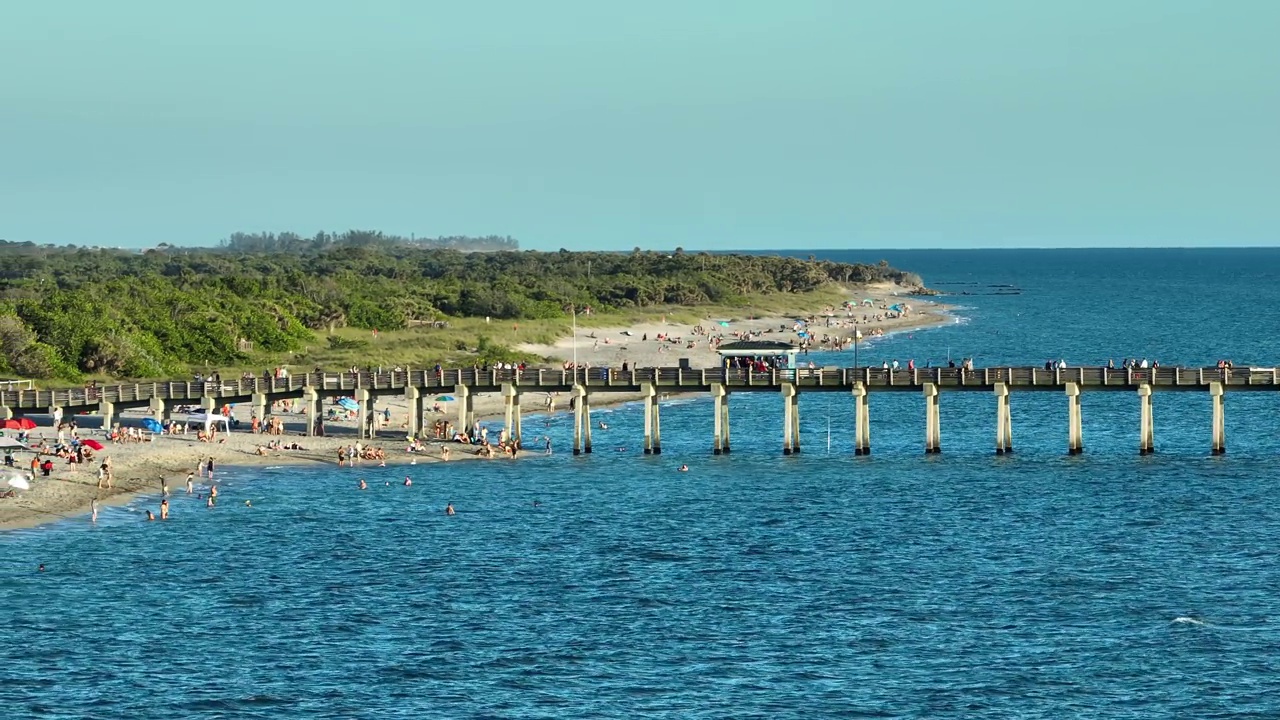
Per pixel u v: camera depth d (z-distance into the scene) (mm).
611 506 147250
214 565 122438
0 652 99688
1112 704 91562
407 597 113812
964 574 121000
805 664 98812
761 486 158250
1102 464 171625
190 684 94438
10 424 163750
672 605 111938
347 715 89500
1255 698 92250
